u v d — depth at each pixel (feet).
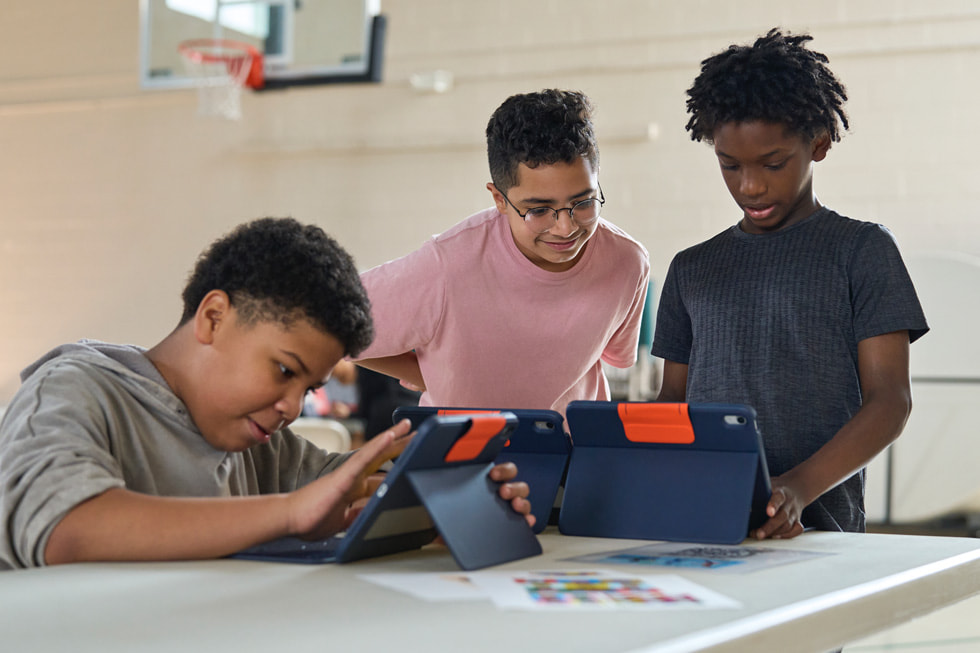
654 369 12.81
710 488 3.10
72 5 18.08
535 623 1.84
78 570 2.38
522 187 4.03
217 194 17.19
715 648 1.74
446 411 3.43
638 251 4.75
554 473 3.39
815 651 2.03
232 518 2.53
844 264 3.91
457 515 2.54
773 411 3.93
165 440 2.92
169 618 1.89
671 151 14.79
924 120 13.67
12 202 18.21
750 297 4.06
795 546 2.98
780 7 14.37
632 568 2.48
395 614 1.92
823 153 4.10
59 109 18.07
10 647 1.69
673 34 14.87
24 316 18.03
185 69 16.14
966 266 11.30
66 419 2.64
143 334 17.46
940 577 2.58
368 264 16.28
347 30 15.48
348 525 2.88
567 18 15.39
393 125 16.29
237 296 2.80
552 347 4.61
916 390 11.39
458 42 15.94
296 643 1.70
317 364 2.83
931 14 13.69
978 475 11.11
